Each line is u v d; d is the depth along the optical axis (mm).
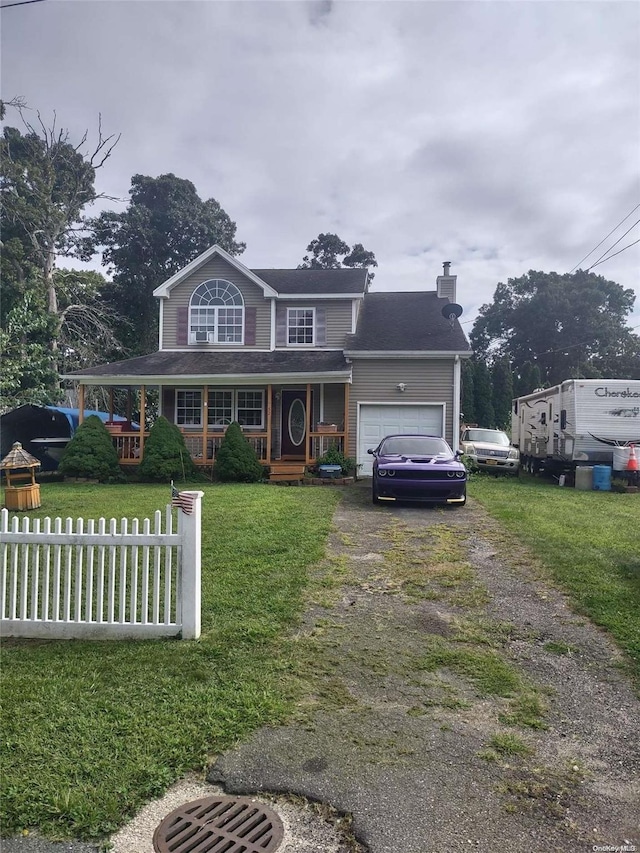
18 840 2645
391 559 7418
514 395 38875
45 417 20062
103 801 2861
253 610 5551
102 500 11945
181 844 2623
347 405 16312
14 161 25328
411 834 2691
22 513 10445
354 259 45000
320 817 2816
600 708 3877
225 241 34281
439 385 16812
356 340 17656
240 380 16312
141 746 3340
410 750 3367
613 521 9523
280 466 15453
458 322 18703
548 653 4727
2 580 5133
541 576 6648
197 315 18953
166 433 16094
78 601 5066
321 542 8086
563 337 47750
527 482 16953
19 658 4590
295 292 18453
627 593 5914
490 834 2688
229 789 3020
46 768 3119
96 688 4055
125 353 29719
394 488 11008
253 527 8789
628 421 15328
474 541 8344
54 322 23672
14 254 23703
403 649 4785
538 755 3334
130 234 31031
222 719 3648
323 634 5078
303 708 3832
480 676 4316
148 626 4988
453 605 5812
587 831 2707
